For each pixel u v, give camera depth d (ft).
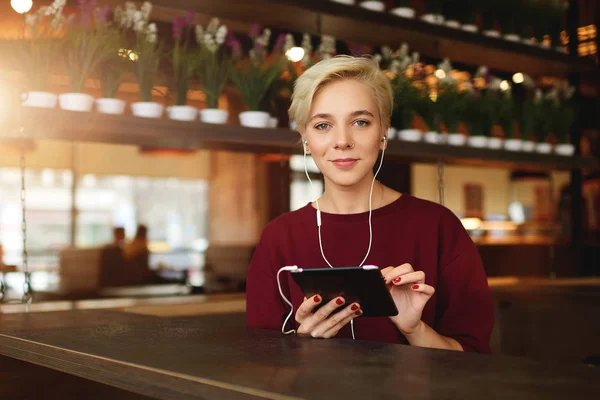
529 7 11.84
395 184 12.18
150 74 8.20
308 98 4.02
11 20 8.47
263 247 4.47
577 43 13.23
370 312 3.39
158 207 33.73
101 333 3.83
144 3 8.54
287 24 10.28
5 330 4.19
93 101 7.86
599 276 13.84
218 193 27.50
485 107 10.88
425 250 4.17
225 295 9.41
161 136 8.14
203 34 8.92
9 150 18.44
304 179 24.59
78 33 7.77
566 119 12.01
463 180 31.37
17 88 7.29
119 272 19.83
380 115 4.08
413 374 2.33
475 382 2.17
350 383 2.20
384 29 10.44
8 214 30.99
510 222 26.32
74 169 25.46
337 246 4.24
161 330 3.88
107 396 3.67
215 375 2.41
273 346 3.12
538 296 10.05
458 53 11.79
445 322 4.11
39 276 21.57
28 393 4.26
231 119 9.29
